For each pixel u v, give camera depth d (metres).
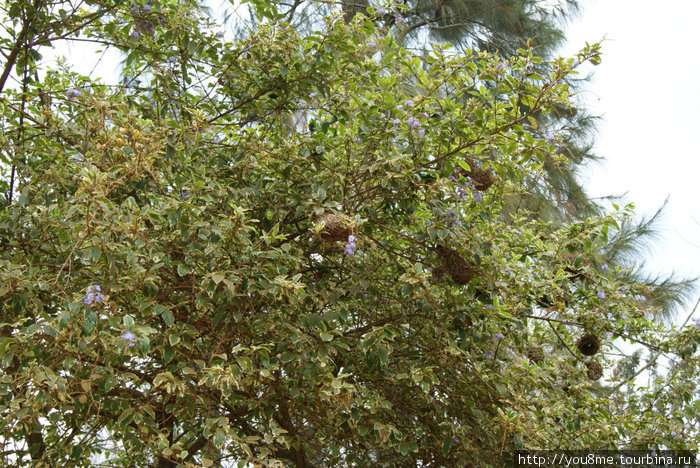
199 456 4.50
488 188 4.14
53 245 3.41
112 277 2.99
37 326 2.71
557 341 4.77
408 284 3.30
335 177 3.46
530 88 3.15
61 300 3.30
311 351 3.30
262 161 3.55
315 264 3.94
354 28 3.65
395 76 3.56
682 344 4.09
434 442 3.91
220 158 3.82
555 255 4.03
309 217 3.45
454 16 8.09
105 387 2.86
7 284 2.81
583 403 4.25
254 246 3.11
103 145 2.91
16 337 2.74
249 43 3.81
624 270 4.46
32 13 3.73
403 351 4.09
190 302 3.44
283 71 3.62
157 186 3.36
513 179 3.42
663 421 4.30
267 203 3.67
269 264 3.13
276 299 3.27
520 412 3.61
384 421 3.69
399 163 3.36
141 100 3.96
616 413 4.76
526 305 4.01
